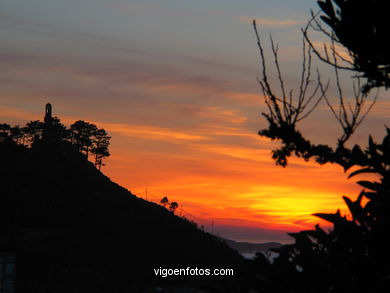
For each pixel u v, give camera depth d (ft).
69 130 560.61
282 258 15.26
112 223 416.67
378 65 16.97
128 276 313.12
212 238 454.81
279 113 16.55
